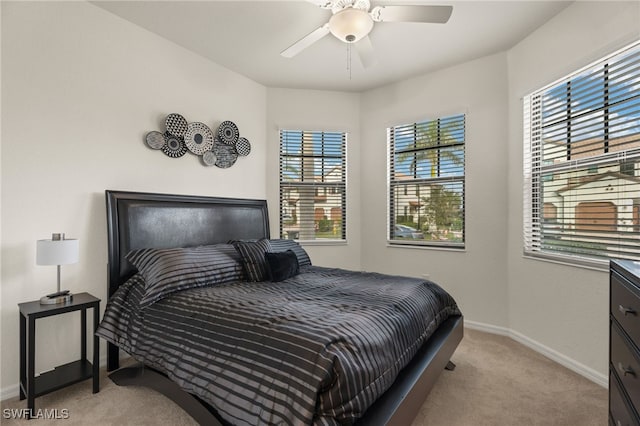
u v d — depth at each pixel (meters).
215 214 3.03
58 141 2.17
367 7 2.03
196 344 1.59
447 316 2.36
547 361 2.47
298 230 3.91
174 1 2.29
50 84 2.13
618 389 1.27
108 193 2.36
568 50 2.35
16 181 1.99
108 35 2.42
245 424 1.25
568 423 1.72
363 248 3.97
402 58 3.13
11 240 1.97
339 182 4.00
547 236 2.62
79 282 2.26
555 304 2.51
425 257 3.52
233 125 3.35
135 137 2.59
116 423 1.70
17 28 1.99
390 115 3.75
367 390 1.25
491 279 3.11
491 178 3.11
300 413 1.11
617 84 2.07
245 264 2.51
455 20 2.51
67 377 1.97
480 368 2.34
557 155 2.54
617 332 1.28
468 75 3.22
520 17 2.47
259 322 1.50
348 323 1.46
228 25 2.59
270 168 3.81
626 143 2.01
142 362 1.84
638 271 1.16
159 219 2.59
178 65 2.89
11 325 1.97
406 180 3.71
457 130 3.37
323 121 3.92
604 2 2.08
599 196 2.19
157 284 1.99
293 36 2.75
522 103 2.84
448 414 1.78
